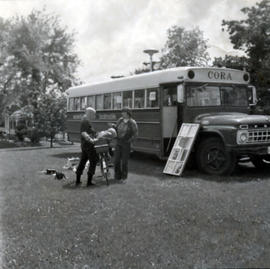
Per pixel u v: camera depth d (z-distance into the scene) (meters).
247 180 8.91
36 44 27.16
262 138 9.40
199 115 10.51
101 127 14.23
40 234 5.12
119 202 6.82
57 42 28.30
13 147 23.27
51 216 5.98
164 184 8.52
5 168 11.58
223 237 4.84
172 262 4.14
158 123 11.07
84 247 4.64
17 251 4.56
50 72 29.39
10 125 35.12
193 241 4.73
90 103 15.11
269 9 17.03
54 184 8.79
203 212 6.00
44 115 23.77
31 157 15.01
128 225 5.43
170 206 6.43
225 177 9.34
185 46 16.03
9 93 29.12
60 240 4.89
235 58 17.86
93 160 8.54
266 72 17.02
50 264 4.22
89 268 4.10
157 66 18.03
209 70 10.78
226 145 9.26
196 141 10.23
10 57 27.47
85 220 5.73
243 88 11.42
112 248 4.56
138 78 12.06
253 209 6.16
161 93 11.01
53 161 13.45
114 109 13.37
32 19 26.67
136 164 12.16
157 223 5.50
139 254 4.37
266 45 17.53
